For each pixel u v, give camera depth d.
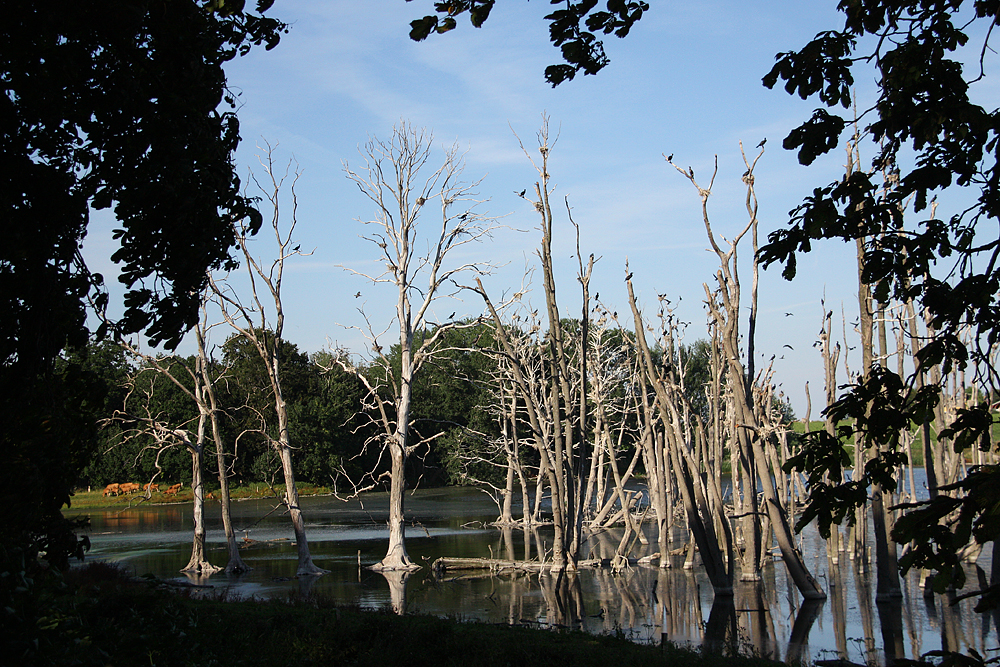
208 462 77.06
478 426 72.94
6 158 9.72
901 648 20.22
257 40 11.86
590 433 55.19
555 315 37.66
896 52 5.48
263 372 69.81
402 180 40.47
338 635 15.53
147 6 9.91
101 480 77.62
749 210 28.97
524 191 37.78
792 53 5.74
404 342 40.84
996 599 3.81
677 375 38.88
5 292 10.06
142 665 9.74
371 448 89.19
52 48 9.54
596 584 32.03
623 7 6.31
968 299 4.89
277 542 48.56
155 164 10.48
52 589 8.62
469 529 55.47
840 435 5.28
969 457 36.38
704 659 16.92
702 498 28.11
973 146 5.14
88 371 11.95
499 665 14.52
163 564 38.16
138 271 11.12
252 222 12.09
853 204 5.43
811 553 39.56
